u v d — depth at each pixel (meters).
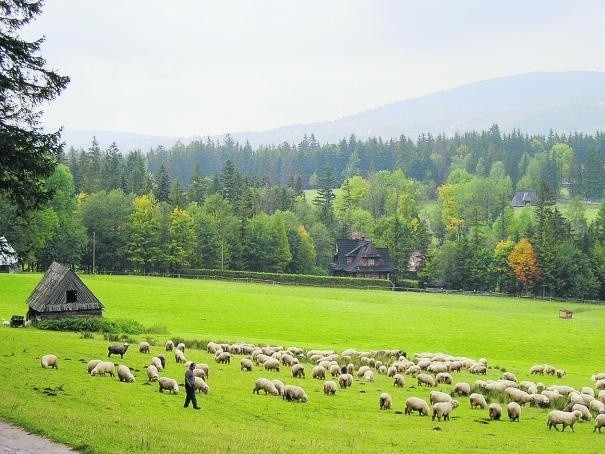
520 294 157.50
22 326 68.75
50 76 37.94
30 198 38.88
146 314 90.69
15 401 28.89
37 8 37.25
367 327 89.38
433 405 37.97
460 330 90.44
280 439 27.50
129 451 22.14
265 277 152.50
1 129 36.69
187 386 33.22
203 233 165.12
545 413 40.78
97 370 40.22
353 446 27.53
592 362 73.06
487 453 27.81
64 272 73.44
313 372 47.72
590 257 156.75
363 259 172.62
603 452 29.56
